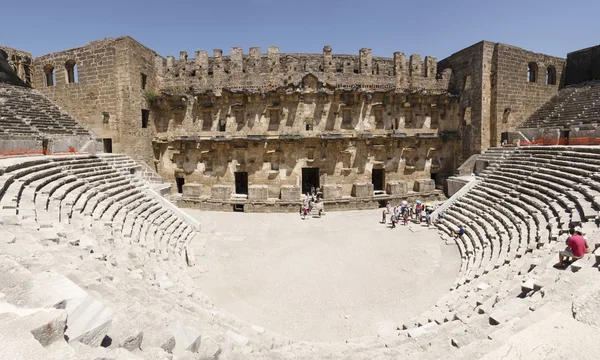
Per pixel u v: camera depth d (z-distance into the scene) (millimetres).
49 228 10320
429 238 21828
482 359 4023
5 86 29906
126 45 30109
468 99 35094
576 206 14875
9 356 3057
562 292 6863
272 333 10086
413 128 35781
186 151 34500
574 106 32000
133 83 30953
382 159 35219
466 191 26578
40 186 14930
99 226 14188
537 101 36000
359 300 13891
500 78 33281
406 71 35250
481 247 17562
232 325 9711
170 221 21969
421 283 15258
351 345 8992
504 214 19469
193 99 33844
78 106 31641
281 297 14211
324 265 17688
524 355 3992
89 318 4551
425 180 35094
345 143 33938
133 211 19625
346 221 27391
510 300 7906
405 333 9469
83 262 8219
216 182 34375
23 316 3822
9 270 5656
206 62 33531
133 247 14133
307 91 32812
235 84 33219
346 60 34531
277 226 25812
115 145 30578
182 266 16438
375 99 34344
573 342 4121
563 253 9820
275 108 32938
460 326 8086
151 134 34188
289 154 33656
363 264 17750
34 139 23641
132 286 8523
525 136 30453
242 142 33438
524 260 12109
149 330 5324
